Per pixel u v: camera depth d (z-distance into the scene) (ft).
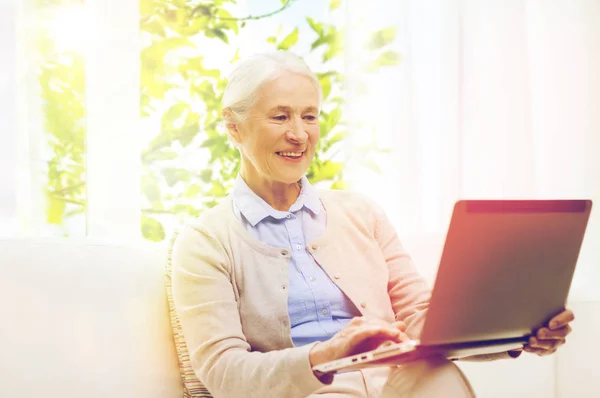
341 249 5.24
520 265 3.81
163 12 6.86
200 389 4.91
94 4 6.48
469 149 7.61
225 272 4.90
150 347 4.94
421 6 7.55
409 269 5.49
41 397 4.31
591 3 7.77
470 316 3.71
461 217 3.50
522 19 7.57
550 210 3.85
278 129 5.13
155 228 6.81
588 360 6.10
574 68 7.79
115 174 6.48
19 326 4.34
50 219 6.39
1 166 6.31
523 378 5.99
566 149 7.79
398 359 3.72
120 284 4.91
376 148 7.25
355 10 7.29
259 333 4.86
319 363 3.96
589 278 7.55
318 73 7.32
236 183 5.36
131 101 6.57
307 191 5.39
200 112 6.96
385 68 7.27
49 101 6.39
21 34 6.35
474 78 7.59
